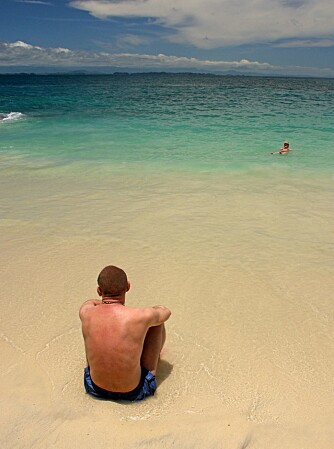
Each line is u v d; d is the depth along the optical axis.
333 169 10.76
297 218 7.11
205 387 3.21
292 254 5.71
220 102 36.72
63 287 4.74
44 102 34.41
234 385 3.24
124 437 2.65
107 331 2.94
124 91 58.59
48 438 2.62
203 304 4.46
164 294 4.64
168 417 2.86
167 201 7.95
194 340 3.85
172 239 6.14
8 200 7.95
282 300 4.57
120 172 10.27
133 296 4.59
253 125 19.78
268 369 3.44
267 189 8.87
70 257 5.51
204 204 7.79
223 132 17.45
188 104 33.75
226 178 9.77
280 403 3.04
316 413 2.94
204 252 5.73
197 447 2.60
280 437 2.71
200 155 12.51
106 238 6.14
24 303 4.39
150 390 3.07
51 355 3.54
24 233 6.29
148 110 27.73
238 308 4.39
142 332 2.96
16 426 2.71
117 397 2.99
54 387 3.14
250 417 2.89
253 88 76.06
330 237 6.32
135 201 7.93
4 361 3.43
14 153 12.63
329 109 29.03
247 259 5.54
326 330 4.02
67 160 11.67
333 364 3.51
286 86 89.94
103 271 3.15
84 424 2.75
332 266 5.37
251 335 3.93
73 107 29.61
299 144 14.53
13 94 46.78
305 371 3.42
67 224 6.68
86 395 3.05
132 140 15.27
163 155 12.48
